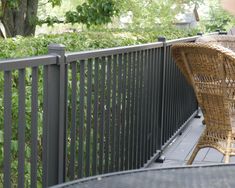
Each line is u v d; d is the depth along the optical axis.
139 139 4.10
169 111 5.16
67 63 2.59
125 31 6.27
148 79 4.25
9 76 2.10
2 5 9.63
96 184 1.63
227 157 3.58
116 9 10.27
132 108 3.83
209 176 1.81
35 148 2.40
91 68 2.97
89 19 10.05
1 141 2.73
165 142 5.03
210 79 3.57
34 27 10.33
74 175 2.93
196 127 6.29
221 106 3.57
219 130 3.70
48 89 2.46
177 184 1.70
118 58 3.44
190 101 6.46
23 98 2.25
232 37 5.86
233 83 3.46
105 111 3.29
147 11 19.09
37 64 2.30
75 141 2.92
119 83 3.48
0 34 9.98
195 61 3.62
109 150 3.41
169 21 19.25
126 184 1.66
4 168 2.15
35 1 10.30
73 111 2.83
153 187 1.65
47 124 2.48
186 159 4.79
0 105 2.73
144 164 4.27
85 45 4.00
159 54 4.58
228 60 3.34
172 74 5.21
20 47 3.44
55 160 2.57
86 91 3.18
